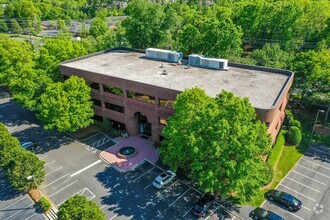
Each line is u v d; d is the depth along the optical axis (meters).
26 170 35.69
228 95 33.25
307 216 34.06
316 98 56.69
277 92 41.84
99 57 61.03
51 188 38.59
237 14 91.69
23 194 37.75
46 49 56.50
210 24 64.31
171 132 34.56
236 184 30.31
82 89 47.94
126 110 48.91
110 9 194.00
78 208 27.06
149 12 72.44
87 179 40.28
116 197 36.94
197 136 32.53
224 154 31.05
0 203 36.28
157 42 75.81
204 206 33.97
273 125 40.69
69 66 53.50
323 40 69.06
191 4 147.50
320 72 51.00
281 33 83.56
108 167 42.81
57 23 151.25
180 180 40.00
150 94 44.41
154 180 38.53
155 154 45.84
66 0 195.38
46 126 45.12
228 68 52.12
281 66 58.94
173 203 36.00
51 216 34.06
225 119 30.80
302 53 56.94
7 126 55.25
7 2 188.00
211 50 65.81
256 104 37.84
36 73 53.03
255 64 61.53
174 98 42.03
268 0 94.62
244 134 30.64
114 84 47.88
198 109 33.66
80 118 46.91
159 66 54.34
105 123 52.22
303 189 38.44
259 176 33.09
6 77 60.59
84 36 118.75
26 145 46.69
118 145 48.41
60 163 43.81
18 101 53.16
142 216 34.03
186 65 55.06
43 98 46.06
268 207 35.59
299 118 56.22
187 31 68.62
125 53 64.44
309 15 81.44
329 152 46.75
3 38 79.62
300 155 45.88
